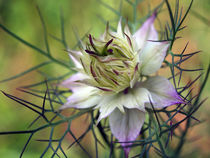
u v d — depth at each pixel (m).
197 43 0.17
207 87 0.15
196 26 0.17
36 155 0.18
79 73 0.11
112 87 0.10
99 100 0.10
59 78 0.13
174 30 0.10
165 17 0.18
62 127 0.17
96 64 0.10
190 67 0.16
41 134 0.18
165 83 0.10
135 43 0.10
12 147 0.18
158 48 0.10
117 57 0.09
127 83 0.10
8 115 0.19
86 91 0.10
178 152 0.13
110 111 0.09
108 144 0.11
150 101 0.09
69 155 0.17
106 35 0.10
